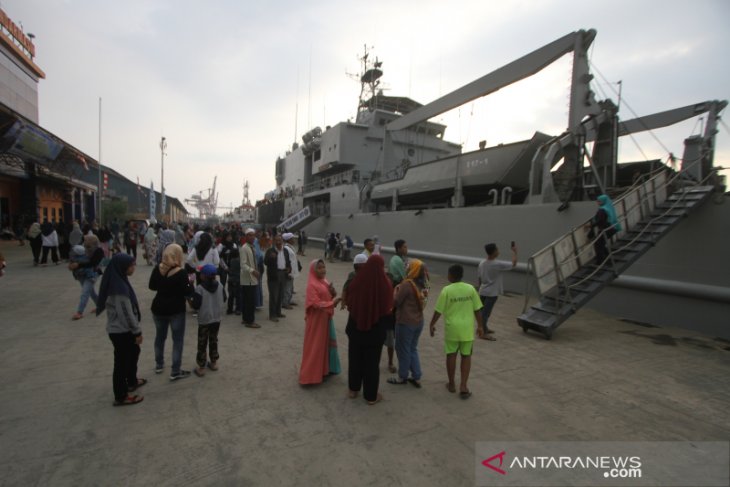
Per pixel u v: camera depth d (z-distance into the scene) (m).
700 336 6.39
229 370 4.54
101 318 6.50
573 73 8.92
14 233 20.73
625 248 6.70
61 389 3.86
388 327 4.46
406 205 16.84
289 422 3.33
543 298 6.84
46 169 21.45
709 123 9.01
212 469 2.63
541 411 3.62
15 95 22.97
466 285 3.98
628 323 7.29
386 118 21.81
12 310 6.96
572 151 9.35
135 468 2.62
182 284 4.09
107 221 34.94
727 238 6.41
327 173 24.38
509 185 11.34
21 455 2.73
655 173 8.35
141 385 4.05
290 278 7.39
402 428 3.26
